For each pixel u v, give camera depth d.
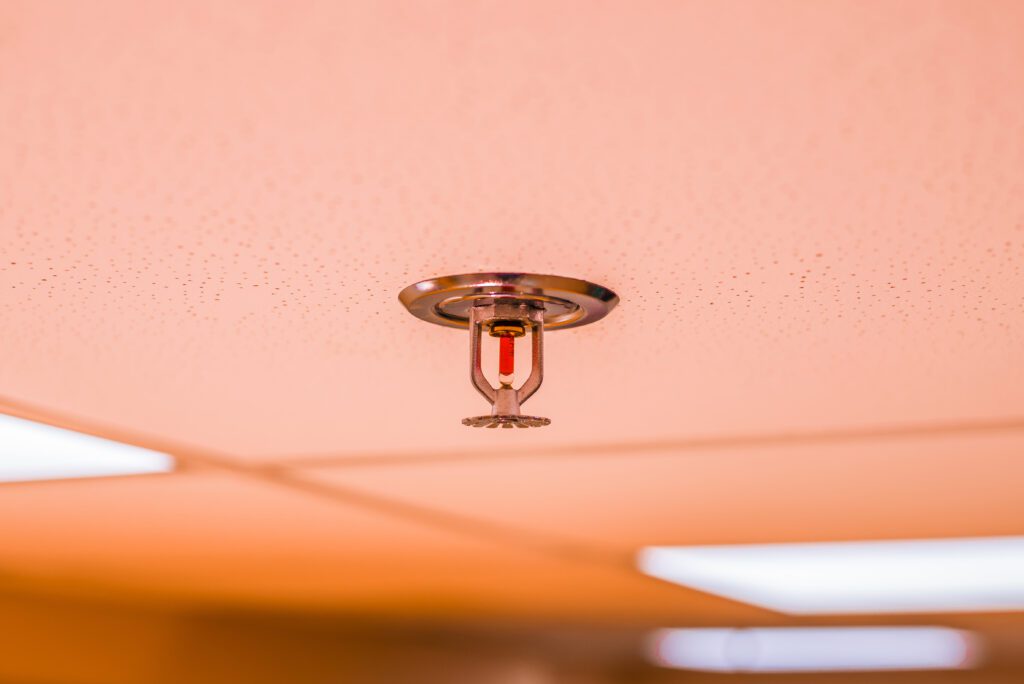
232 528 1.43
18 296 0.75
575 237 0.69
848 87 0.60
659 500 1.18
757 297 0.74
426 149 0.63
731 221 0.67
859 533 1.33
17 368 0.86
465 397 0.89
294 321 0.78
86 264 0.72
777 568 1.70
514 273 0.72
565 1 0.57
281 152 0.63
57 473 1.10
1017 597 2.02
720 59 0.59
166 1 0.57
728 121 0.62
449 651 3.43
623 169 0.64
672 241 0.69
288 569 1.87
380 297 0.75
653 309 0.76
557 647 3.49
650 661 3.93
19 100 0.61
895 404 0.89
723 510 1.22
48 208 0.67
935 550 1.46
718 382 0.86
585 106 0.61
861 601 2.13
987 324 0.77
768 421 0.93
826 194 0.66
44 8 0.57
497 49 0.59
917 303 0.75
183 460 1.06
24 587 2.21
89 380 0.87
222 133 0.62
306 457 1.04
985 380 0.84
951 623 2.54
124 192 0.66
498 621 2.75
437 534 1.46
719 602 2.19
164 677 2.63
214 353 0.83
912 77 0.60
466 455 1.03
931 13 0.57
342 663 3.13
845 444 0.97
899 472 1.04
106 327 0.79
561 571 1.81
